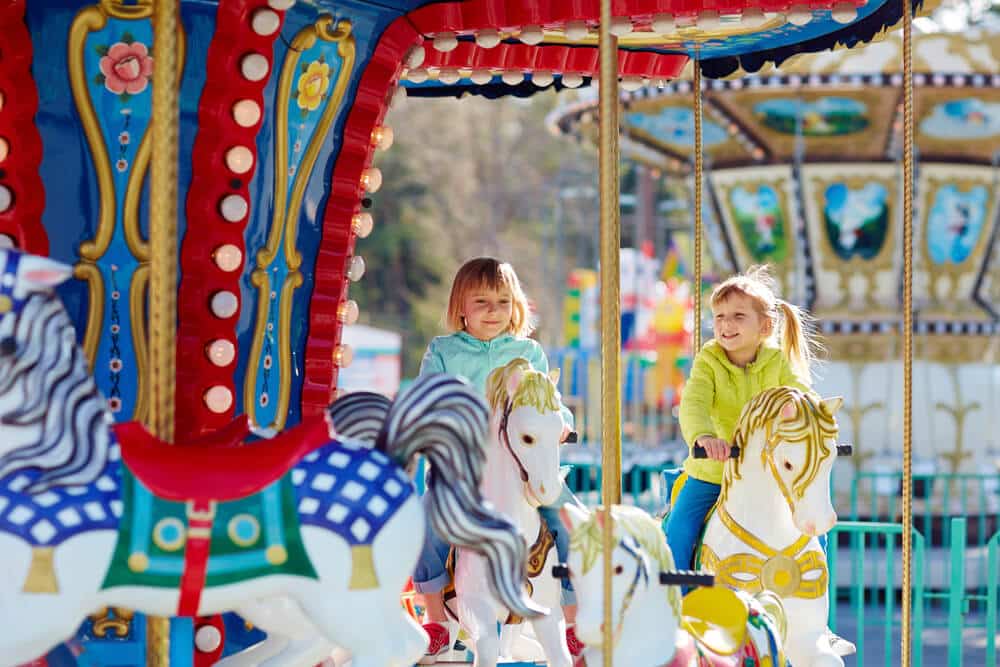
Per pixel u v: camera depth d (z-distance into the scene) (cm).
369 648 463
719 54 799
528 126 4422
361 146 625
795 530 626
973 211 1393
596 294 2375
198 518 450
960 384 1430
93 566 443
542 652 693
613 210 499
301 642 546
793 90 1268
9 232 554
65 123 553
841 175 1371
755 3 613
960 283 1423
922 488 1431
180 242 560
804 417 602
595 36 730
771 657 555
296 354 621
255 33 550
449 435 478
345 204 627
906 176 600
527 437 587
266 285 594
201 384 564
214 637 573
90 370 564
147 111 555
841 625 1175
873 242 1393
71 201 558
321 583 460
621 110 1443
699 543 660
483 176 4366
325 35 585
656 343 2392
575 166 4347
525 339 701
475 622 596
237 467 457
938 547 1399
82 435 454
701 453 627
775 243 1417
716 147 1418
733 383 689
